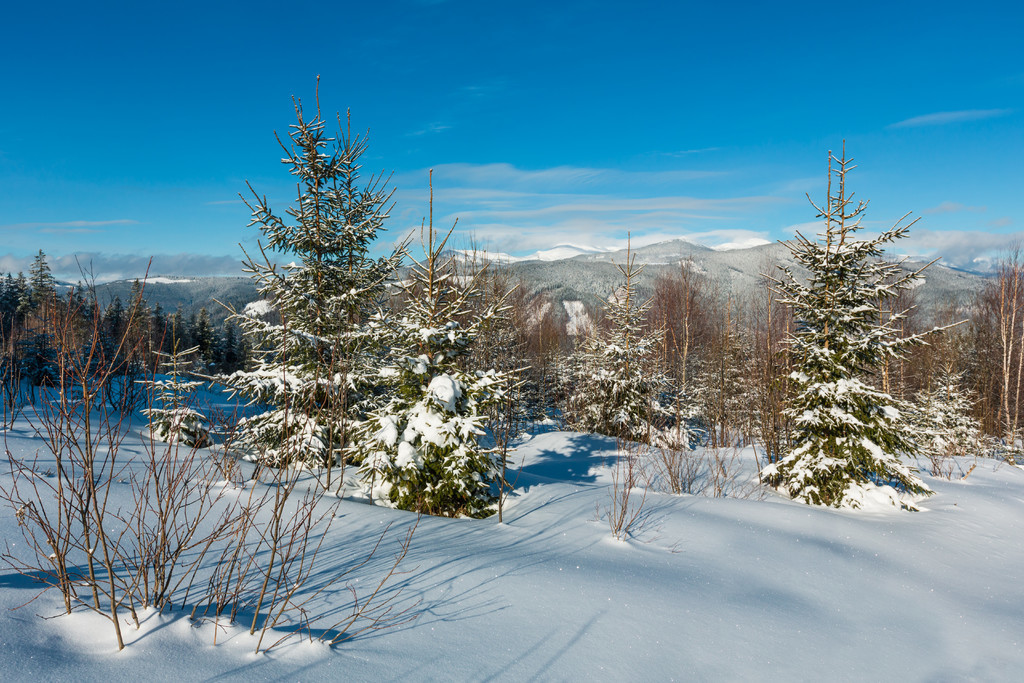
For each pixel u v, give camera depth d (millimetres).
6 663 2734
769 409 14398
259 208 8734
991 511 8945
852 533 7418
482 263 16141
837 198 9992
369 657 3346
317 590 4184
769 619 4648
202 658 3055
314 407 8016
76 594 3514
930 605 5414
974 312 30531
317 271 9125
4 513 4742
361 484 7797
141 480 6223
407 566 4859
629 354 19578
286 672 3045
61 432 3230
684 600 4820
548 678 3400
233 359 52625
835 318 9898
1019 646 4621
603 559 5699
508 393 8758
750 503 8539
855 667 4027
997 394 27422
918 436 13641
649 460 13250
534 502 8023
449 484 7266
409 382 8148
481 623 4012
